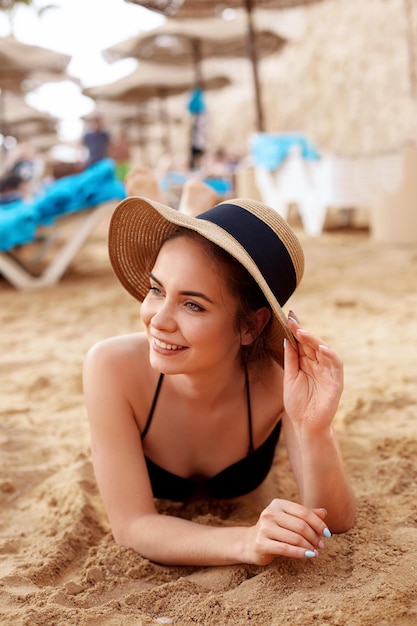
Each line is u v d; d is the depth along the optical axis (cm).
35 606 163
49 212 663
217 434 197
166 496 219
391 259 721
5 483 243
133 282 194
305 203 945
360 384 338
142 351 193
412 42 1300
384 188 884
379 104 1398
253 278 164
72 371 379
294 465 198
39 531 212
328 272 666
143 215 175
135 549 186
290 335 162
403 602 157
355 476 239
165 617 160
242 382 191
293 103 1686
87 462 256
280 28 1692
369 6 1412
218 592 168
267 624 152
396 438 268
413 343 412
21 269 663
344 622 150
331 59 1533
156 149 2541
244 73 1927
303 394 167
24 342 457
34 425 304
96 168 678
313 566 173
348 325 463
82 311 543
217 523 202
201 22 1288
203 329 162
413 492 222
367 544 184
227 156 1301
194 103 1250
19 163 1172
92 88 1638
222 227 164
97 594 173
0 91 1650
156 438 198
